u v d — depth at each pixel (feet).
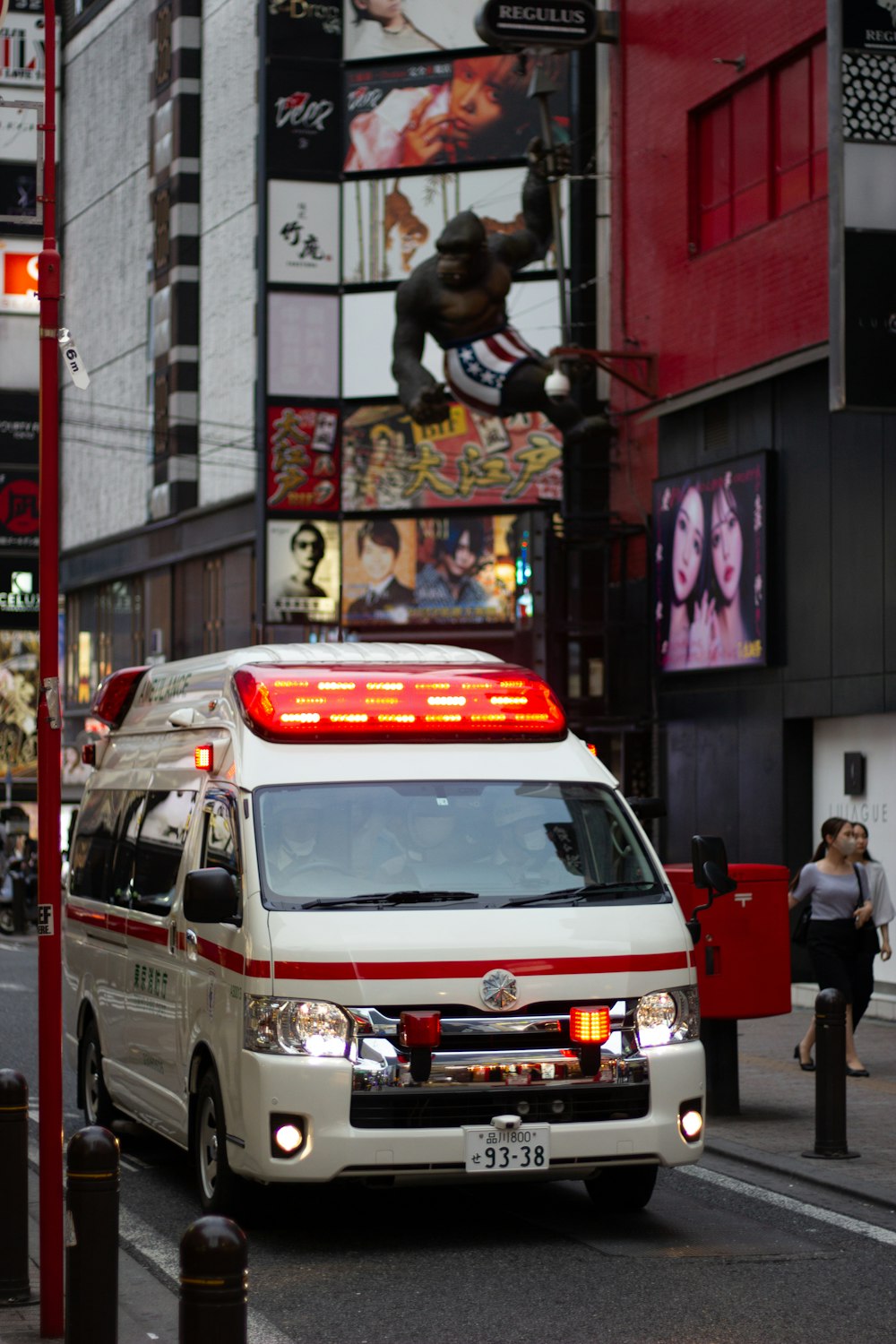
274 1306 28.09
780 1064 55.36
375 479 130.52
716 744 83.25
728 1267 30.63
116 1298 22.67
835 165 59.98
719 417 84.64
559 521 105.91
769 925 44.73
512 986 31.09
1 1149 27.86
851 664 73.20
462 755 35.27
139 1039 39.73
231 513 160.97
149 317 178.40
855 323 59.93
